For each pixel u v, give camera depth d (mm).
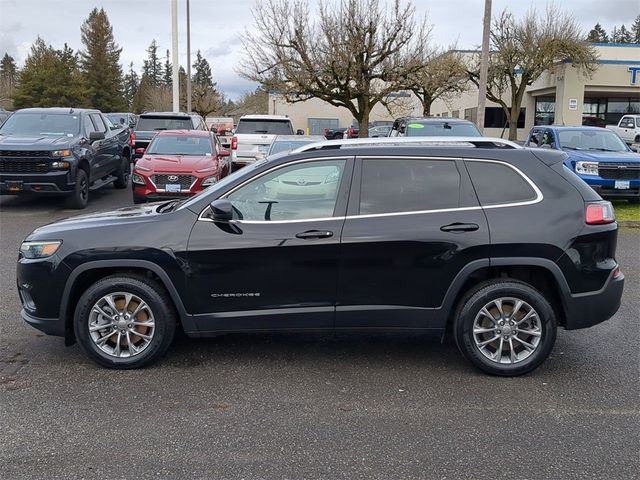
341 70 19000
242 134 17984
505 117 41094
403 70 19719
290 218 4605
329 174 4668
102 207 13289
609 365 4867
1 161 11789
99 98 74312
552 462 3416
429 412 4039
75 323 4676
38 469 3322
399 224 4543
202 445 3590
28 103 62219
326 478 3250
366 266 4559
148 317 4711
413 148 4699
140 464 3381
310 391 4359
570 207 4594
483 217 4543
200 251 4559
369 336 5551
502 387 4453
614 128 30922
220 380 4539
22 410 4023
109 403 4141
